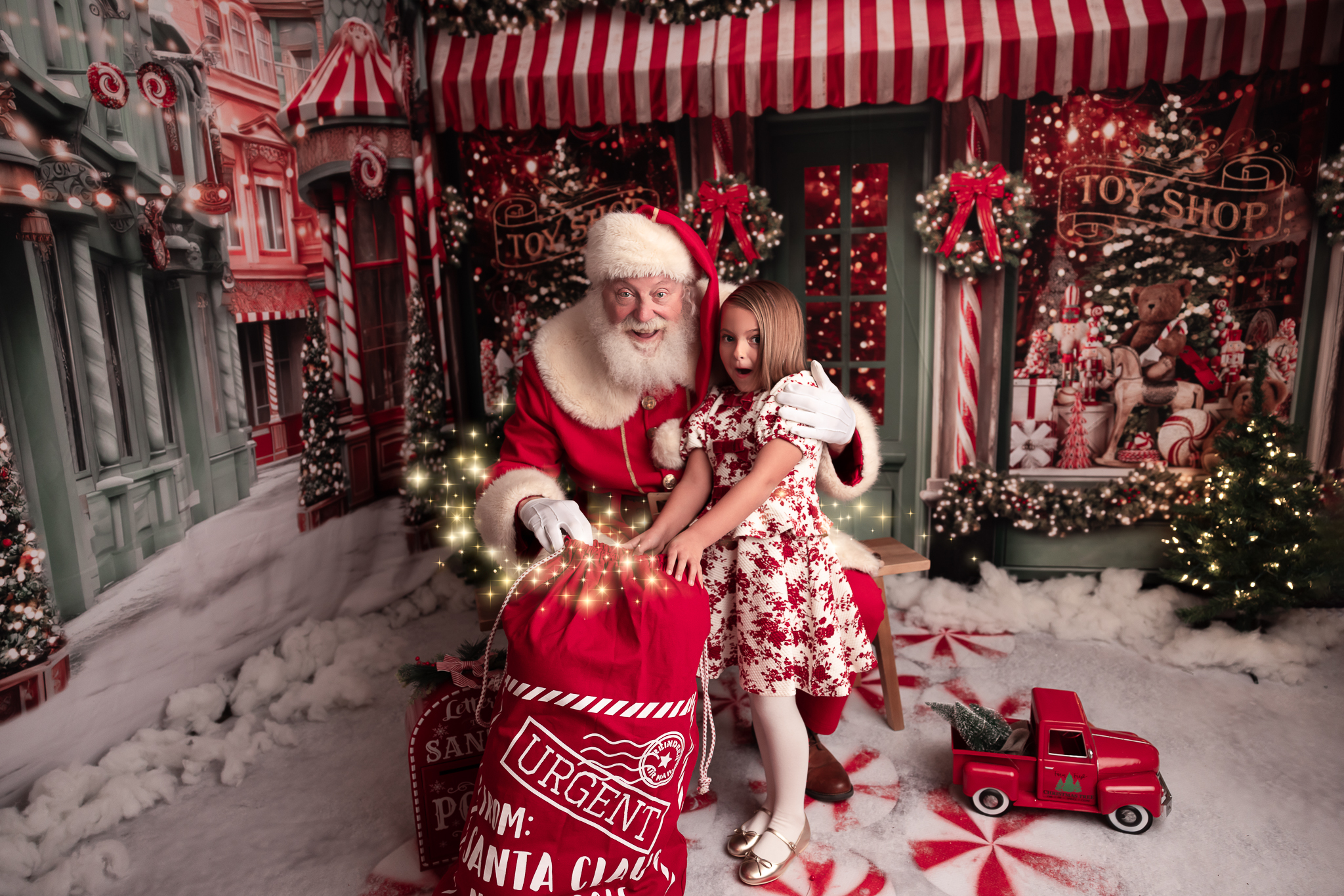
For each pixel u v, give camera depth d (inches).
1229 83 117.3
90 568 81.7
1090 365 129.6
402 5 129.3
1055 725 79.0
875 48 121.0
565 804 57.5
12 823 74.1
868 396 141.2
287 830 82.4
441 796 73.8
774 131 133.6
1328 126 115.6
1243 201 120.2
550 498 76.6
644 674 58.2
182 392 93.3
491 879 57.1
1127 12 115.7
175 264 90.5
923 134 129.7
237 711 101.1
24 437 73.9
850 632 76.0
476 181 141.3
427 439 140.3
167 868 76.9
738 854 76.3
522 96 132.3
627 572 61.4
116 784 83.5
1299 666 107.4
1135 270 125.3
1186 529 121.7
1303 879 72.2
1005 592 131.0
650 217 78.9
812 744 89.8
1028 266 128.3
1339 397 121.1
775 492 71.7
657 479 86.0
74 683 81.0
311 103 113.8
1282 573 112.9
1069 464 133.2
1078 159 123.3
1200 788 85.0
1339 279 118.1
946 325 133.3
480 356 147.2
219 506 100.2
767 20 127.3
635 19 131.7
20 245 71.5
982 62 119.4
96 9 78.2
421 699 74.1
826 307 139.6
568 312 89.2
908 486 141.2
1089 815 82.2
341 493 123.5
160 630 92.0
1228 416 126.6
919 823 81.4
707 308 80.0
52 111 73.4
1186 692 104.8
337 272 120.7
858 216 135.3
